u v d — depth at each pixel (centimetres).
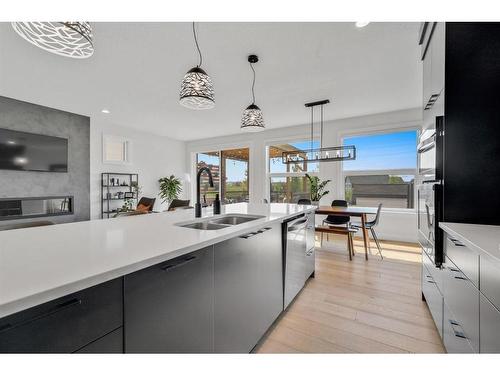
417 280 266
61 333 62
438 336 168
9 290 56
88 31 119
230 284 129
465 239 112
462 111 151
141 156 632
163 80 323
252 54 259
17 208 420
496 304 87
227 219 208
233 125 566
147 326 84
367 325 182
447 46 153
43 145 443
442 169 157
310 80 322
